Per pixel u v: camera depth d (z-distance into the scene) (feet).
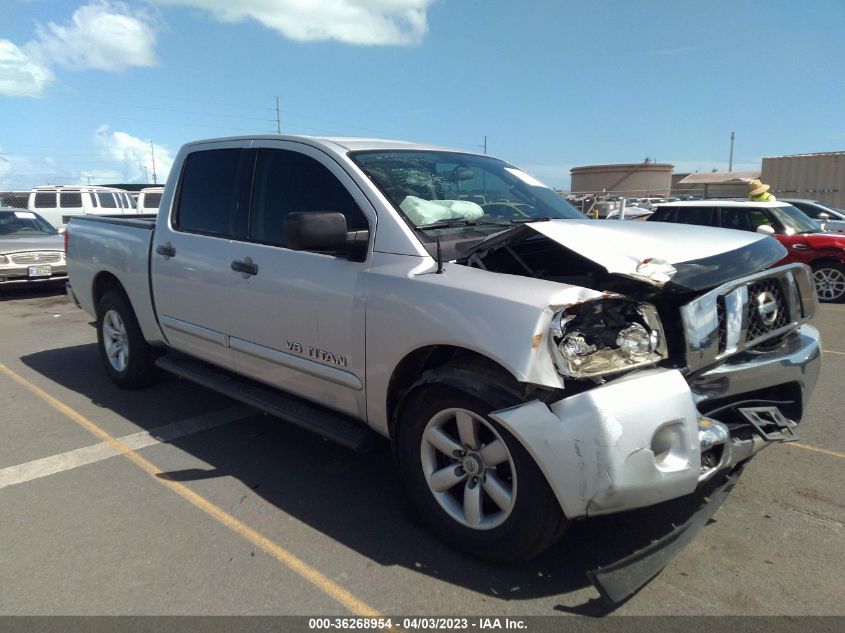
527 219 12.53
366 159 11.97
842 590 9.14
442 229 11.00
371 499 11.96
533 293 8.66
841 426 15.57
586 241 9.29
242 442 14.66
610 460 8.05
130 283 16.69
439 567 9.75
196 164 15.17
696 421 8.65
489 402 8.84
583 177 124.36
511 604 8.89
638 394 8.30
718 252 9.86
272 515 11.37
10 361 22.25
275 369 12.69
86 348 24.11
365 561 9.93
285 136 13.12
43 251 36.96
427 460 10.18
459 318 9.14
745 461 10.69
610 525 10.79
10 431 15.48
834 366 21.38
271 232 12.80
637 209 73.77
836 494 12.00
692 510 11.25
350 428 11.52
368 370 10.66
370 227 10.91
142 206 69.56
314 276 11.46
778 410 10.41
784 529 10.76
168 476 12.96
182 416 16.37
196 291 14.30
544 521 8.74
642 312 8.74
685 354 9.08
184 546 10.40
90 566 9.86
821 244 35.73
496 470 9.43
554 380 8.27
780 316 10.53
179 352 16.58
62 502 11.92
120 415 16.49
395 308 10.03
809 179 76.64
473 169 13.57
